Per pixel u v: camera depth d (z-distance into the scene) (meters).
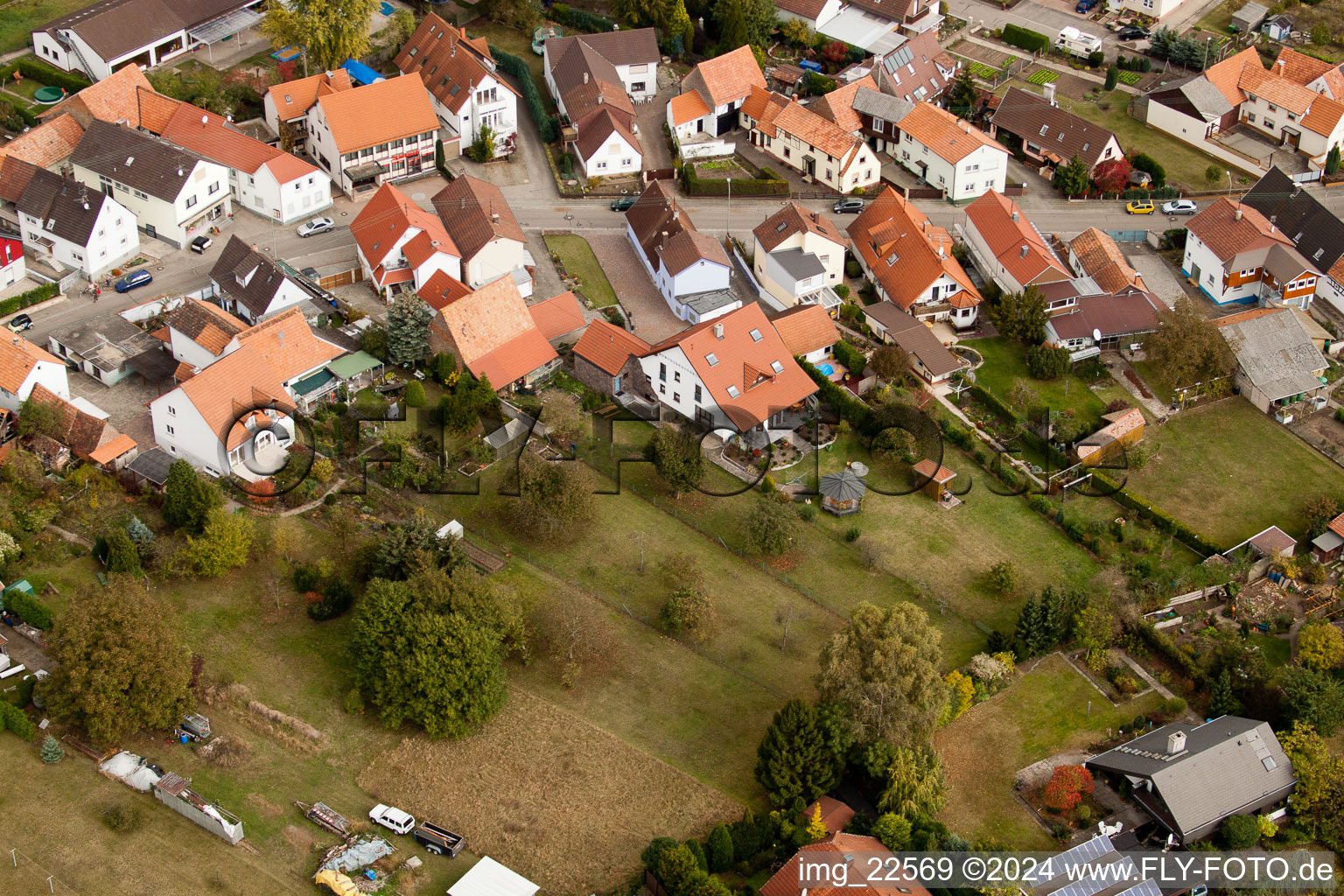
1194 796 107.31
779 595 125.25
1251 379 149.12
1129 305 156.75
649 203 164.88
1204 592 128.50
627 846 103.19
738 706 114.88
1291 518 137.62
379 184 170.00
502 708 112.38
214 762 105.69
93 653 103.12
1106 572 126.25
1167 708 117.50
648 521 131.00
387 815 103.12
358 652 111.94
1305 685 115.62
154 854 99.12
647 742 111.19
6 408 131.12
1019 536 133.75
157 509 124.75
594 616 120.81
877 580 127.81
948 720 114.38
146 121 167.25
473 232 155.50
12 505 121.69
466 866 101.19
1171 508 138.38
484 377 137.88
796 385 140.12
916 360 150.50
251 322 146.88
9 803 101.12
